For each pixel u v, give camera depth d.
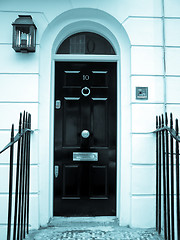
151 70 3.02
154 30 3.05
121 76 3.10
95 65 3.29
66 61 3.28
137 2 3.06
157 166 2.75
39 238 2.57
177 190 2.03
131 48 3.02
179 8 3.07
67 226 2.91
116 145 3.23
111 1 3.04
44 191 3.00
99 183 3.21
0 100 2.95
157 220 2.76
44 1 3.03
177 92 3.02
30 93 2.96
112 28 3.14
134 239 2.54
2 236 2.84
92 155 3.22
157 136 2.76
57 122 3.24
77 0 3.02
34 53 2.99
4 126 2.93
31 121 2.94
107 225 2.95
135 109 2.98
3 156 2.88
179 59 3.05
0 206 2.86
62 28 3.13
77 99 3.27
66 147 3.22
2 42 2.98
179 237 2.03
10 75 2.97
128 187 3.01
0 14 3.00
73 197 3.20
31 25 2.86
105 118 3.26
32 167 2.90
